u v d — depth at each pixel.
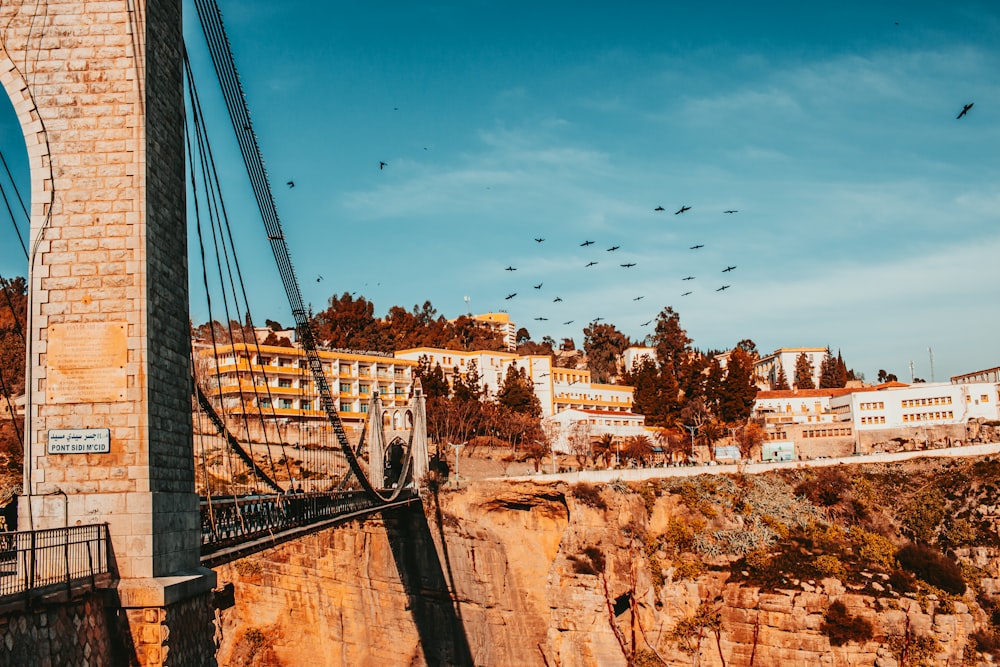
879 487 110.69
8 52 28.80
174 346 30.08
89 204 28.25
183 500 29.89
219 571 90.06
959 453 114.06
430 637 90.06
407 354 170.62
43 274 28.02
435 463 116.75
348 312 190.00
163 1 30.66
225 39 40.47
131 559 26.89
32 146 28.44
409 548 91.69
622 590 89.62
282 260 55.03
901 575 92.12
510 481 93.25
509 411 148.38
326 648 87.88
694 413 163.62
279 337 159.62
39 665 23.23
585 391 183.12
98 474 27.27
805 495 108.62
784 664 86.12
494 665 88.38
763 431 152.50
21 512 26.97
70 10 28.97
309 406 124.81
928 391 145.25
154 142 29.28
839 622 86.56
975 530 101.56
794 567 91.75
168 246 29.95
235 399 110.50
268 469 91.62
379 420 99.69
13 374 88.12
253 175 45.25
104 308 27.88
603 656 86.81
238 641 88.31
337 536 88.75
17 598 22.78
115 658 26.05
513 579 91.00
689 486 100.81
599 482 96.38
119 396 27.58
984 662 87.44
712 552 94.06
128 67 28.73
